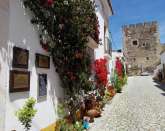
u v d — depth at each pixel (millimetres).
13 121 2570
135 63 32312
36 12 3121
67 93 4289
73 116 4395
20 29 2789
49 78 3639
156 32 31531
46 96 3498
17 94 2689
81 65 4477
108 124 4832
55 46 3723
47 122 3490
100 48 8227
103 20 8945
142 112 6066
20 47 2779
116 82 10969
